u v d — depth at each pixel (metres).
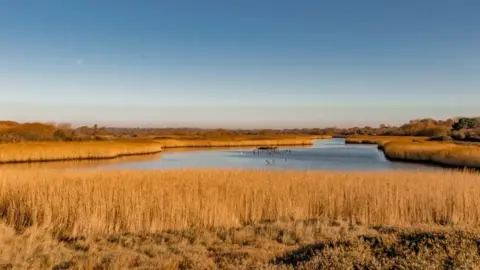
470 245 6.52
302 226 10.95
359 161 48.94
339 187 15.19
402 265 6.05
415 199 13.52
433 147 56.44
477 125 108.25
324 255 6.82
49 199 12.31
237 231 10.75
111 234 10.77
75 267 7.66
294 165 43.12
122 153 59.88
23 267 7.57
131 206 12.14
